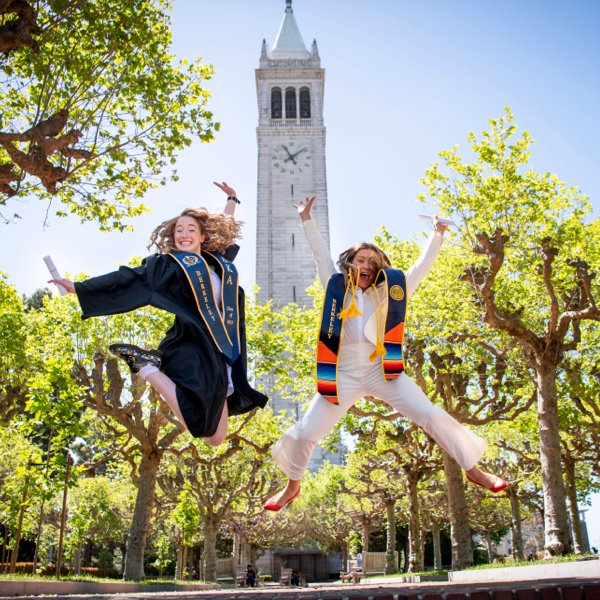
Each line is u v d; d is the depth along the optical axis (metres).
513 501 36.62
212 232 4.81
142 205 14.09
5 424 20.39
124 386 24.48
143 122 13.47
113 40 12.25
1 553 42.94
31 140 9.78
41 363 21.58
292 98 75.25
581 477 36.06
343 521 56.97
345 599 3.66
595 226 21.69
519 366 19.94
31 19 8.78
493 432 31.83
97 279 4.27
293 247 67.38
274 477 38.34
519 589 3.66
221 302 4.49
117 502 45.97
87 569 48.34
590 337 22.19
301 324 26.94
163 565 51.66
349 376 4.94
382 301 5.03
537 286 19.34
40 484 18.86
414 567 27.34
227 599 4.53
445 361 21.44
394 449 28.59
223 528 56.34
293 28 80.94
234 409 4.41
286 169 70.56
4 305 21.50
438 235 5.38
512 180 18.83
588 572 9.86
